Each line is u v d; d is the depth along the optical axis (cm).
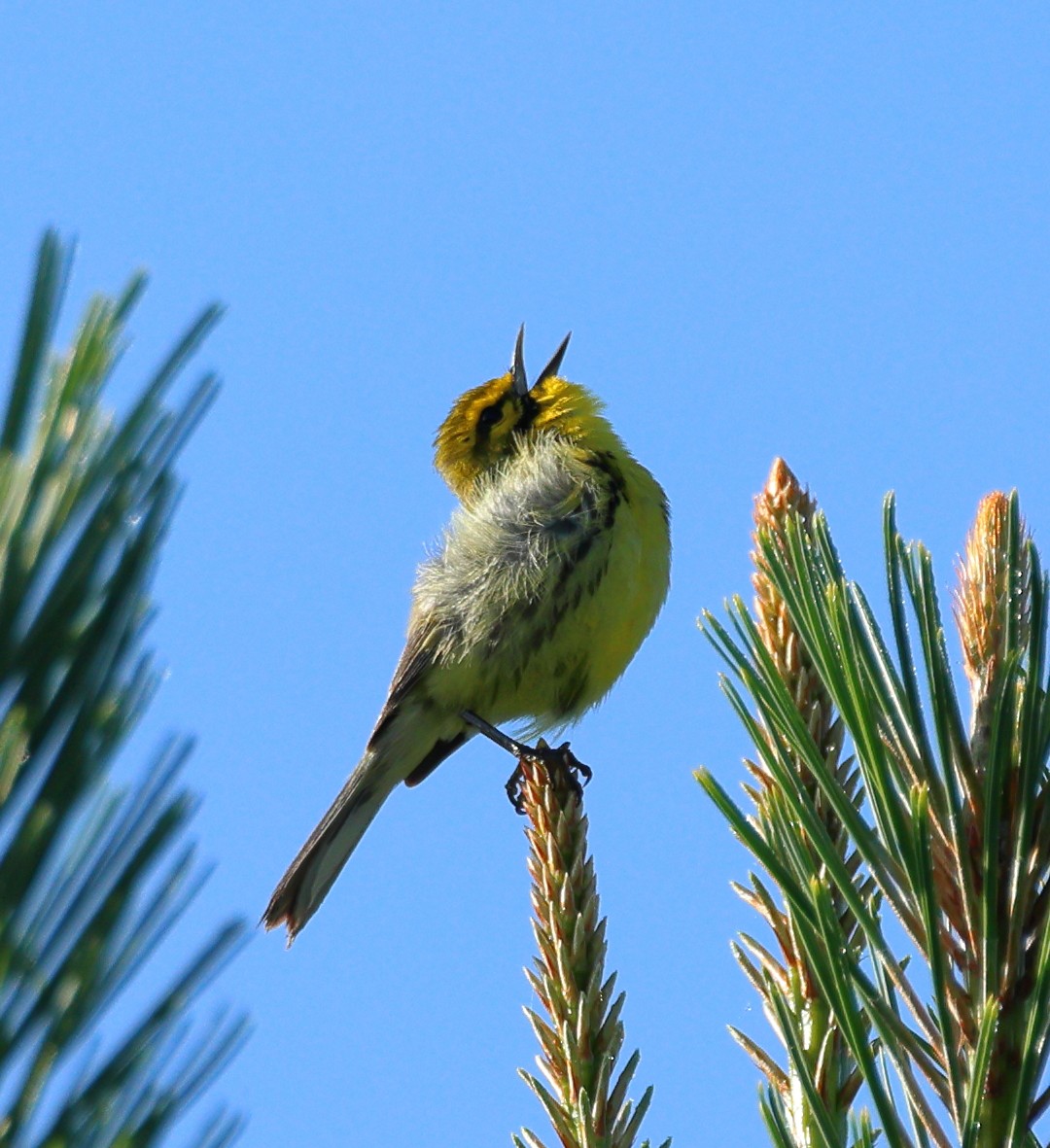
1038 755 402
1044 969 376
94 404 242
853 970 393
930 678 409
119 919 235
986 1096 385
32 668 239
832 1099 489
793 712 416
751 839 405
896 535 416
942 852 411
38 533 240
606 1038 522
